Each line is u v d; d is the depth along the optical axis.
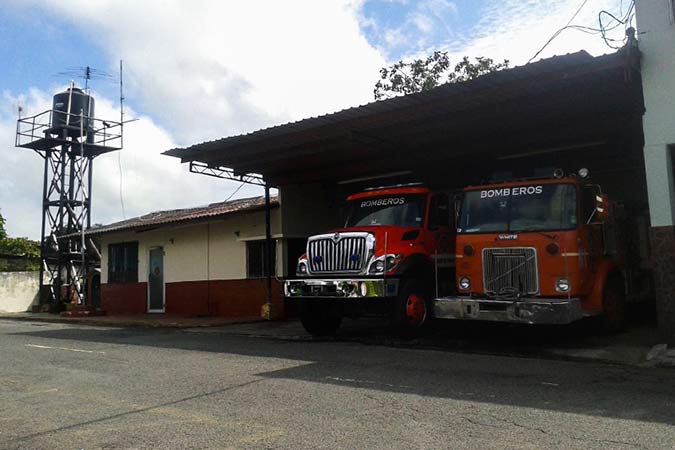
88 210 28.66
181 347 12.63
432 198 13.39
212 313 21.19
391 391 7.43
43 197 29.05
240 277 20.28
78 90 28.88
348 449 5.18
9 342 14.56
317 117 12.48
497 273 10.99
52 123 28.19
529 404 6.62
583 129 13.34
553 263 10.46
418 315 12.50
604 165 15.55
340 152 15.66
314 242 13.09
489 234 11.16
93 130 28.73
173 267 23.00
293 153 15.70
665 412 6.18
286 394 7.42
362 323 16.89
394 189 13.59
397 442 5.34
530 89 10.87
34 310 30.48
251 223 19.94
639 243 13.36
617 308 12.02
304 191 19.70
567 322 9.89
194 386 8.15
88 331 17.59
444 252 13.39
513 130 13.55
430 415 6.23
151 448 5.42
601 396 6.98
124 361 10.72
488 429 5.67
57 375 9.41
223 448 5.34
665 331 9.94
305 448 5.25
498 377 8.24
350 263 12.40
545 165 15.72
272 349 11.82
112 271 26.23
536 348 10.95
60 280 28.09
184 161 16.34
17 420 6.60
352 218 13.87
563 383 7.78
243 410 6.68
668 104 9.99
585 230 10.79
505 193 11.27
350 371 8.92
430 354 10.55
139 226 22.86
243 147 15.02
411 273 12.55
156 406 7.02
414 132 13.71
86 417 6.62
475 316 10.78
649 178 10.15
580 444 5.15
